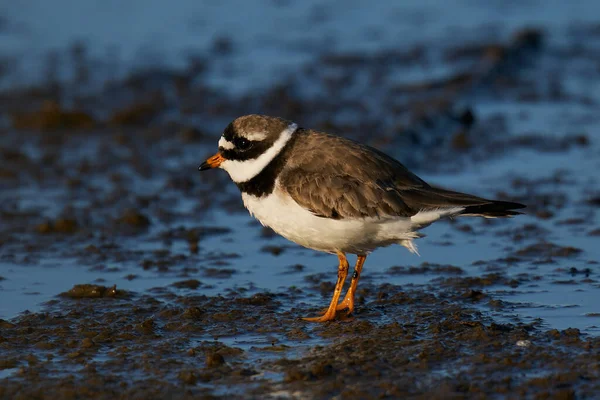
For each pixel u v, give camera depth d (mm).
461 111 19484
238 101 21219
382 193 9984
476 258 12539
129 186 16188
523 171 16547
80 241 13500
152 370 8867
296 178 10125
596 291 11055
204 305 10859
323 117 20047
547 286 11281
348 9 29406
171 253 12984
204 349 9406
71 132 19406
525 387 8281
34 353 9398
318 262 12641
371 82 22594
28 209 14938
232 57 24719
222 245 13383
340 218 9984
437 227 13992
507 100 21219
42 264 12539
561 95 21453
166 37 26250
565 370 8625
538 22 27578
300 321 10305
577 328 9766
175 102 21281
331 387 8391
